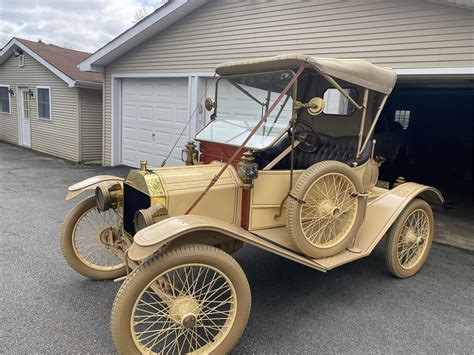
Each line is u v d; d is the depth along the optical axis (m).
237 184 2.87
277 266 4.00
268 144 2.88
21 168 9.55
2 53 13.76
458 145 13.15
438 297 3.47
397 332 2.89
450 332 2.92
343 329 2.90
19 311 2.93
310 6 5.91
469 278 3.92
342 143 3.64
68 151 11.66
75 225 3.33
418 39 4.88
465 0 4.25
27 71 13.14
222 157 3.26
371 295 3.46
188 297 2.38
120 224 3.25
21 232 4.69
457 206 7.09
